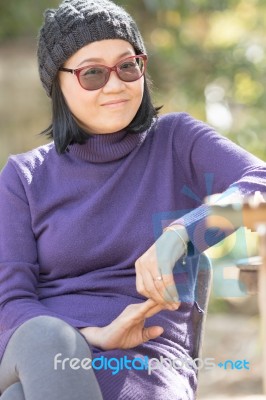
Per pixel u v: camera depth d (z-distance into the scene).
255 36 7.54
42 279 2.88
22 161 2.95
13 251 2.84
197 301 2.88
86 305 2.75
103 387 2.48
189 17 7.82
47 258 2.84
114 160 2.88
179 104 7.82
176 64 7.66
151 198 2.85
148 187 2.85
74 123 2.91
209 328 7.32
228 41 7.59
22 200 2.89
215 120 7.65
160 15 8.06
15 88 9.09
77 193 2.87
